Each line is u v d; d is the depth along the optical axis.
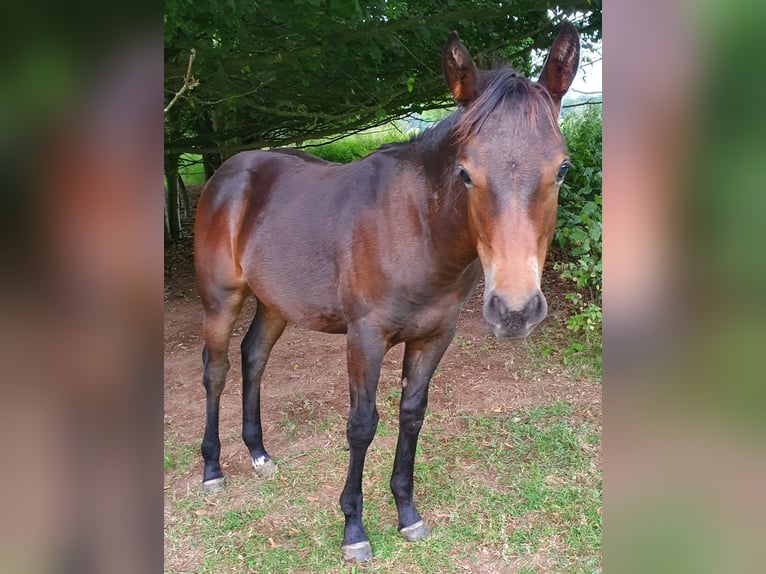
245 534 2.67
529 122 1.63
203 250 2.97
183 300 6.62
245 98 5.59
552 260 6.28
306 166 2.80
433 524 2.68
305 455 3.36
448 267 2.12
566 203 4.86
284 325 3.21
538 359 4.56
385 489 2.99
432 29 4.99
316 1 3.51
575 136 5.70
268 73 5.18
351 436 2.39
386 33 4.61
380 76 5.87
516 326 1.60
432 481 3.01
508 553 2.48
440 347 2.42
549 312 5.33
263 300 2.77
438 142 2.07
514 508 2.77
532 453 3.27
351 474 2.47
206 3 3.39
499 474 3.07
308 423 3.73
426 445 3.38
